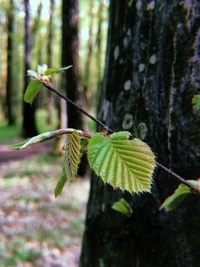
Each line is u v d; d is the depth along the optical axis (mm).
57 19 3779
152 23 269
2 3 2846
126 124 306
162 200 260
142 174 116
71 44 1649
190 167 231
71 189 1448
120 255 304
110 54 339
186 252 235
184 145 236
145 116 279
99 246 338
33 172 1762
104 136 129
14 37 3695
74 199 1322
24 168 1865
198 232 225
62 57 1703
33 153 2490
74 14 1646
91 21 4164
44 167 1876
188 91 231
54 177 1652
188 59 230
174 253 248
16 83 5516
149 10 272
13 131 4227
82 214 1179
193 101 221
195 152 227
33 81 165
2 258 836
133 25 296
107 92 342
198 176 225
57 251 900
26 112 3436
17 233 982
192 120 228
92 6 3889
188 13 229
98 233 343
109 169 118
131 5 299
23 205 1223
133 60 297
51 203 1256
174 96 244
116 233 311
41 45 4250
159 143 263
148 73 274
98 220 346
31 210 1177
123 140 124
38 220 1082
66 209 1202
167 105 252
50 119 5031
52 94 5074
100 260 333
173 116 245
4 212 1136
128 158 119
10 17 3469
